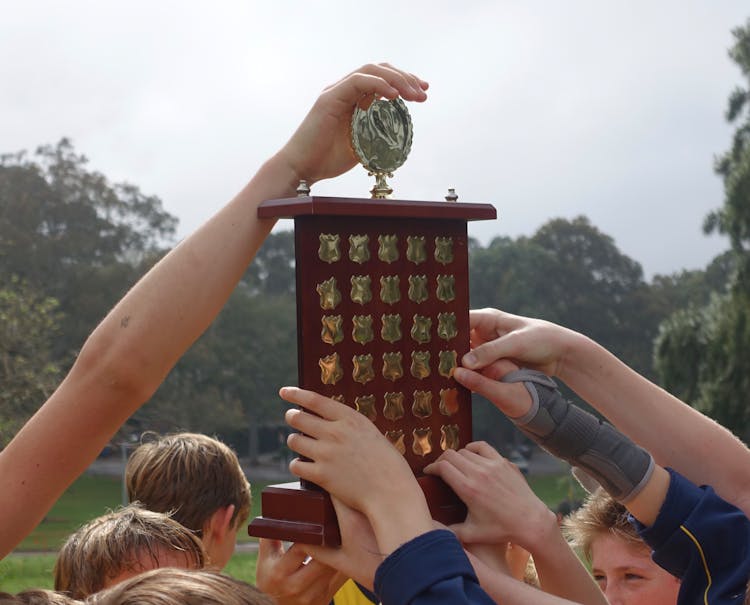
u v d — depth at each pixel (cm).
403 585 131
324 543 150
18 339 2581
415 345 168
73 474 156
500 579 149
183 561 191
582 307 6562
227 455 248
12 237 4869
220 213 160
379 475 142
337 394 157
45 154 5309
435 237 172
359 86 167
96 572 186
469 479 159
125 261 5291
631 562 216
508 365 173
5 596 139
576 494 2067
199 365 5131
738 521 166
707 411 2009
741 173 2050
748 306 2016
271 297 6322
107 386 151
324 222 158
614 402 181
